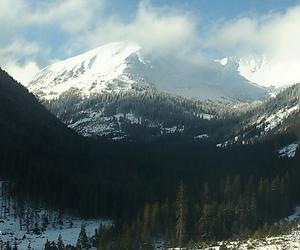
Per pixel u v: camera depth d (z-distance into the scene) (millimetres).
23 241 147500
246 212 145500
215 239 134125
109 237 135375
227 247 115500
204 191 159500
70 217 179375
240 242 120688
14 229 159875
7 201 175250
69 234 159250
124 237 131125
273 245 109250
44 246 139875
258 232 125750
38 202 176125
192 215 140875
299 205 178000
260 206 154375
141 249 129250
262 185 159250
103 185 191125
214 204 145375
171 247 128500
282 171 197625
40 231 160625
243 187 166000
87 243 138000
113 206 180000
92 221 178625
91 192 183125
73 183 191000
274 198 159375
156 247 132875
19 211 167875
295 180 180625
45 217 169750
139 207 168000
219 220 139750
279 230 126500
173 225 138750
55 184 188750
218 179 198625
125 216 163875
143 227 136625
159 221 142125
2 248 133875
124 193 183375
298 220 148875
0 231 156125
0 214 168375
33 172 189250
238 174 191750
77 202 184000
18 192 177000
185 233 132625
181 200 127688
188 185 178875
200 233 136875
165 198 165500
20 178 188625
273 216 156500
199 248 122500
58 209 179875
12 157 197000
